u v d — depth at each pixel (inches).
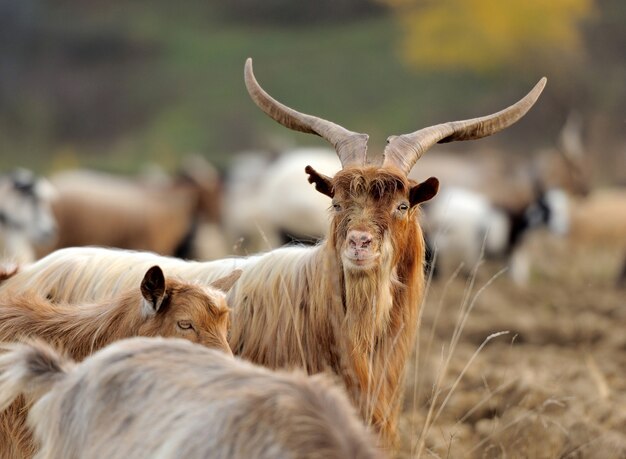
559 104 5502.0
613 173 4810.5
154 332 768.3
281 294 896.9
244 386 578.9
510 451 1090.1
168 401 593.0
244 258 960.3
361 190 847.7
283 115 961.5
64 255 975.0
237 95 6323.8
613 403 1259.8
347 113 5969.5
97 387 622.2
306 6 7253.9
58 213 2716.5
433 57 6087.6
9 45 7278.5
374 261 834.8
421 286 908.0
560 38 5954.7
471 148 4697.3
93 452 607.5
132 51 7130.9
